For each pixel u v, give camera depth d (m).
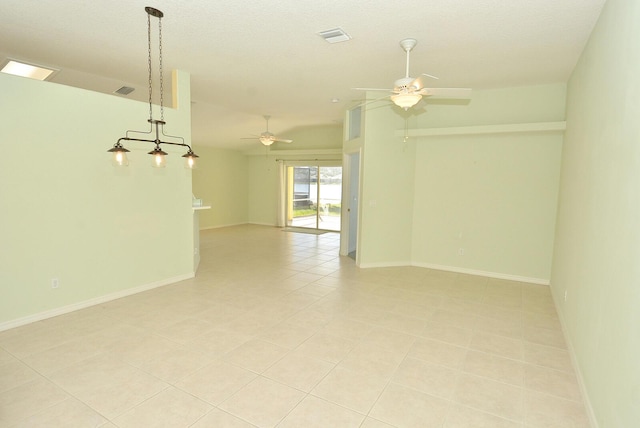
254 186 11.45
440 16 2.98
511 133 5.09
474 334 3.35
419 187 5.96
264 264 6.10
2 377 2.50
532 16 2.94
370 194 5.80
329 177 10.39
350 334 3.31
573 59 3.88
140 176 4.32
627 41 1.99
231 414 2.15
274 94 5.86
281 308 3.96
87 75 4.93
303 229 10.40
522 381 2.57
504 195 5.31
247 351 2.95
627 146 1.88
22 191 3.32
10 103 3.20
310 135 9.97
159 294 4.37
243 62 4.28
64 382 2.46
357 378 2.57
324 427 2.05
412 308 4.02
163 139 4.50
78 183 3.72
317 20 3.11
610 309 1.98
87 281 3.88
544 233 5.08
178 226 4.87
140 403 2.24
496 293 4.62
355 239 7.50
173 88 4.64
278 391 2.39
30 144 3.35
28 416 2.09
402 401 2.30
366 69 4.46
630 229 1.74
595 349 2.22
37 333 3.22
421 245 6.03
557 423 2.12
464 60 4.05
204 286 4.75
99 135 3.87
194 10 2.97
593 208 2.59
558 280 4.17
